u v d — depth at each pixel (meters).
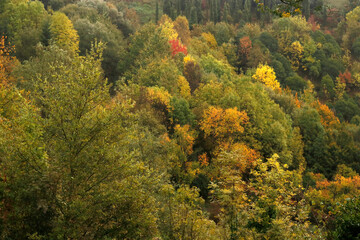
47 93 12.20
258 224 13.16
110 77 77.19
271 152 53.06
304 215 13.06
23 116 11.29
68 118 11.80
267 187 13.56
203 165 42.47
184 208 13.68
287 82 126.19
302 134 75.25
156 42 74.44
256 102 60.06
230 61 129.12
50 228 10.86
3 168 10.56
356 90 147.25
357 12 192.75
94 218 11.38
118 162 12.13
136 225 11.59
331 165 68.44
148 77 58.53
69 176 11.35
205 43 113.81
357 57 171.75
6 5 75.00
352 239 11.52
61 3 119.19
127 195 11.38
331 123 93.50
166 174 23.62
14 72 32.66
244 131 53.28
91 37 78.25
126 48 93.38
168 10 169.25
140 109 41.25
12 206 10.55
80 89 11.88
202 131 50.41
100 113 12.12
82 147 11.82
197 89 61.62
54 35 71.88
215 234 13.78
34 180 10.32
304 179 54.03
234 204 12.95
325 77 139.25
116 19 112.94
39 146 11.37
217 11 185.00
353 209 11.72
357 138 90.38
